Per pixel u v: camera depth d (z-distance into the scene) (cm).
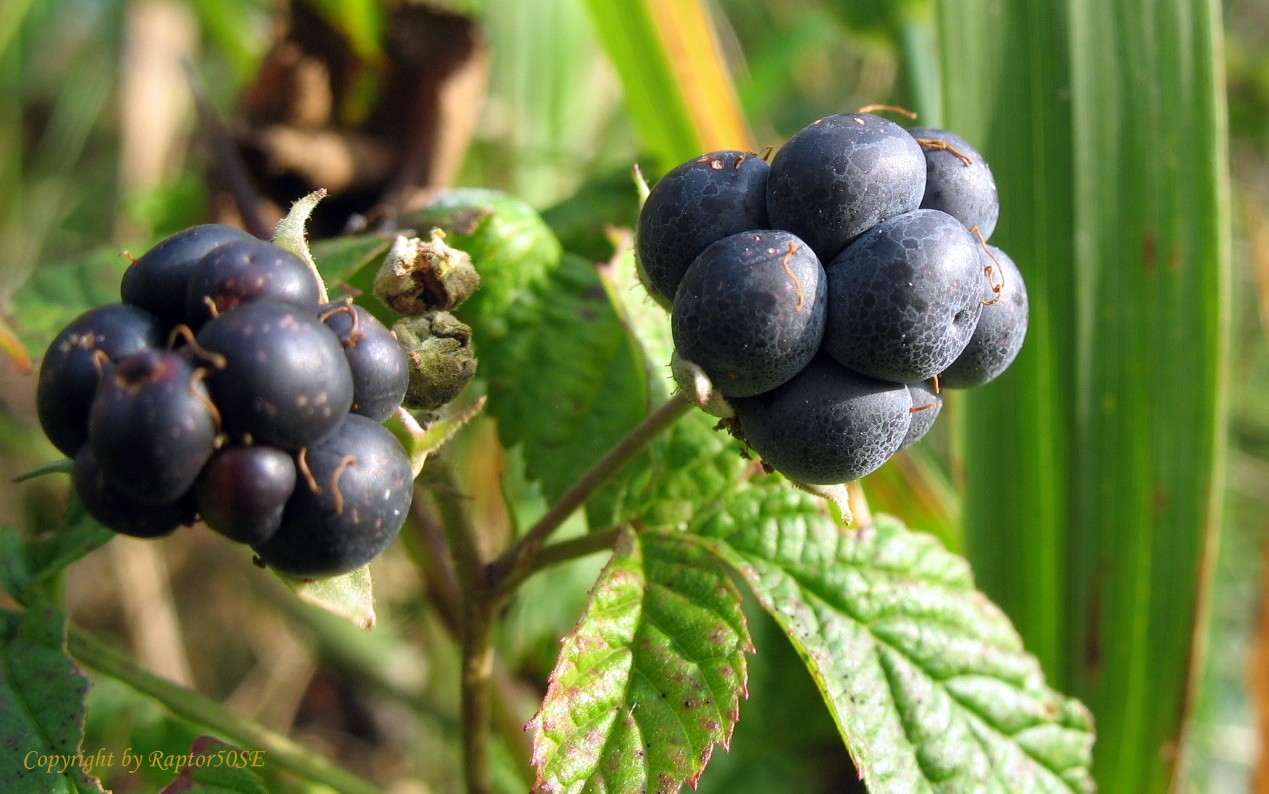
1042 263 14
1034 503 14
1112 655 14
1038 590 15
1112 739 14
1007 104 14
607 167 17
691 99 16
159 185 18
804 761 14
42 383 9
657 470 12
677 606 11
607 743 10
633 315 12
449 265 11
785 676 14
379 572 18
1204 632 14
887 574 11
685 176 10
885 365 10
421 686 18
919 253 9
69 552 12
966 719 11
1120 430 14
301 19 16
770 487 12
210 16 20
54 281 13
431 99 16
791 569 11
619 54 16
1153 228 14
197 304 9
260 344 9
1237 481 23
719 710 10
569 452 13
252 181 16
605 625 11
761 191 10
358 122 16
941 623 11
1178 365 14
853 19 18
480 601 11
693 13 16
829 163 10
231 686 19
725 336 10
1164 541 14
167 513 9
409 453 10
